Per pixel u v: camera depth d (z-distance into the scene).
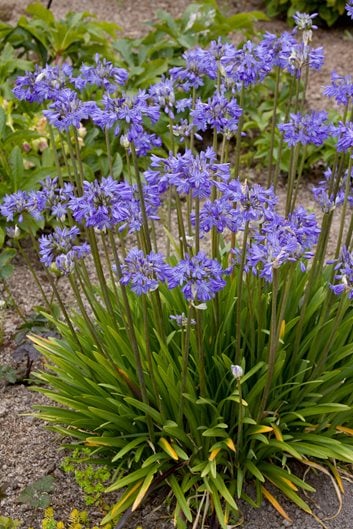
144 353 3.00
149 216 2.77
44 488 3.03
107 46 6.19
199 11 6.49
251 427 2.86
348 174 2.79
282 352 2.78
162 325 2.86
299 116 2.76
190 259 2.37
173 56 6.27
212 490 2.82
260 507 3.01
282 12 8.35
